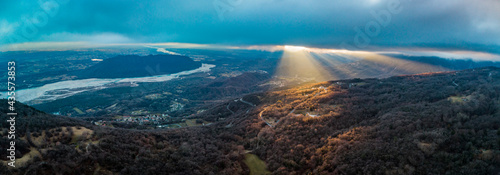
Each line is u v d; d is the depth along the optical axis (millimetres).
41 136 59438
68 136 61312
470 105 82125
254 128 94938
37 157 50188
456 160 50969
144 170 56094
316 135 79250
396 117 77125
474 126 62656
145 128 126625
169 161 63000
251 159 73062
